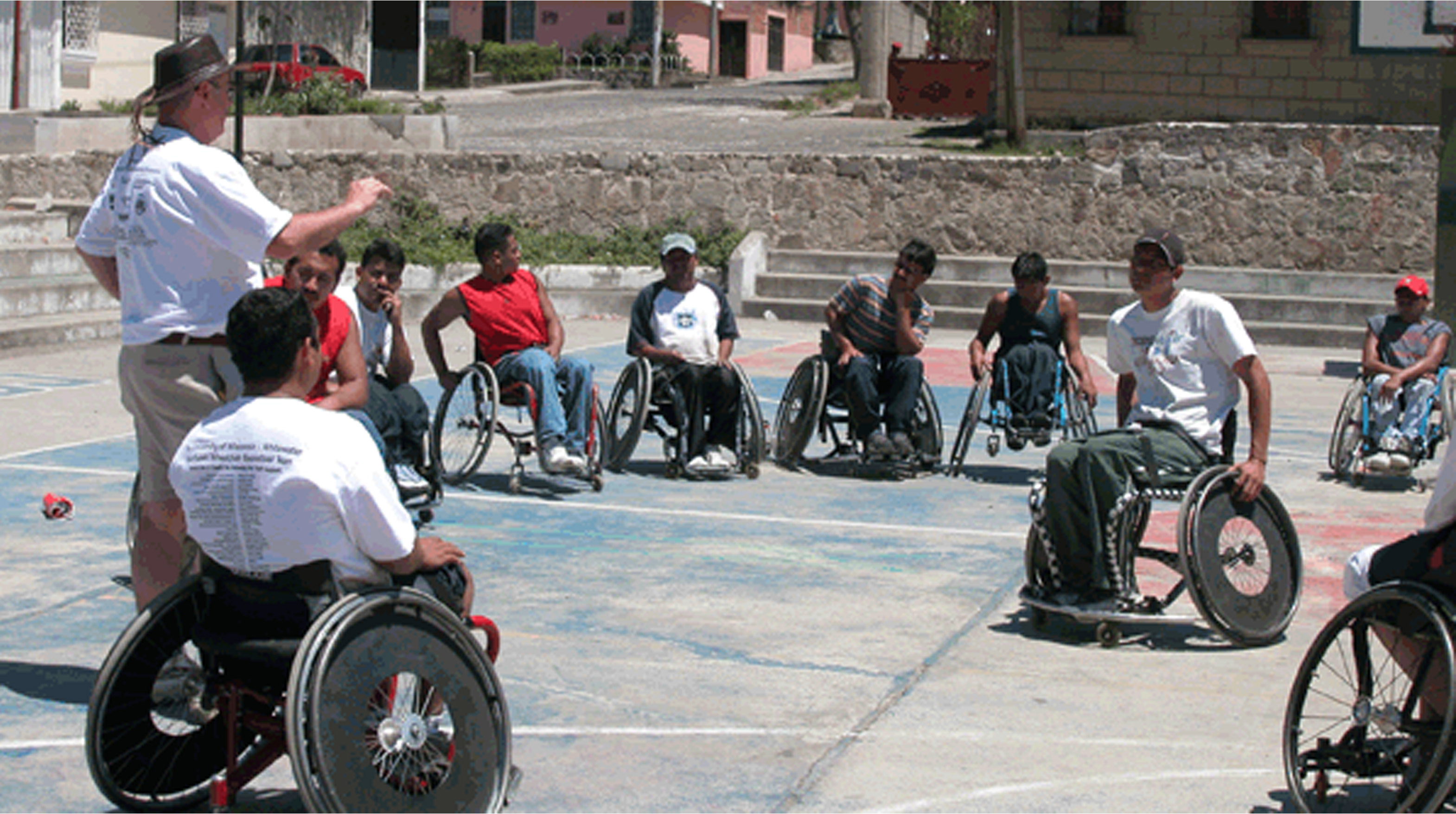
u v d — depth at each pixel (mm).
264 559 3891
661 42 47594
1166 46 22406
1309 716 4871
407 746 3787
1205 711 5137
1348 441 9859
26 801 4156
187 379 4820
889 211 20641
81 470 9000
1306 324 18859
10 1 25109
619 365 14641
